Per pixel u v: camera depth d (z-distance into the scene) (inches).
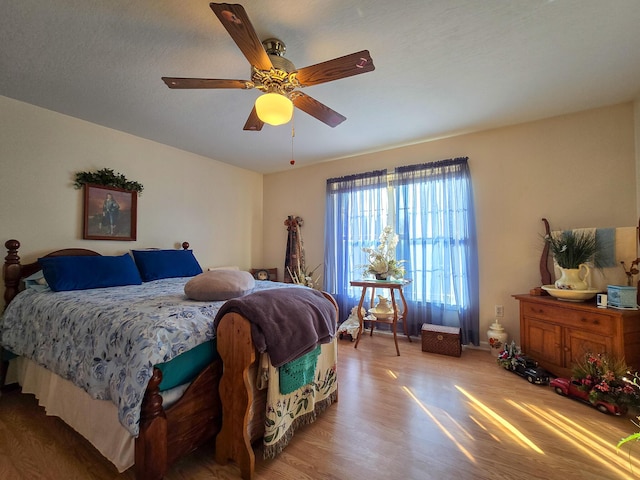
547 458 57.4
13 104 92.3
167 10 57.9
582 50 70.6
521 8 58.1
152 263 114.8
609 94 91.7
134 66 76.3
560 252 96.6
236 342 54.2
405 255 133.3
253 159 157.9
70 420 61.6
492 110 102.1
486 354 115.0
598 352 81.4
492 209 118.5
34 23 60.9
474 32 64.5
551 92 90.3
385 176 142.1
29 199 95.2
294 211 175.0
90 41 66.7
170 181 136.9
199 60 73.9
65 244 102.7
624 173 96.6
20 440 63.2
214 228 157.4
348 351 119.3
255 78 63.2
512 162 114.9
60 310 68.4
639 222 89.7
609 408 71.9
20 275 89.2
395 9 58.0
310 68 58.6
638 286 84.0
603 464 55.6
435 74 80.4
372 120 109.6
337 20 60.7
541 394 83.0
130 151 122.1
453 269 123.0
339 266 152.9
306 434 65.2
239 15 45.9
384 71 79.0
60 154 102.1
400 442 62.5
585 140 102.6
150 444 45.3
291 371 60.4
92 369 54.7
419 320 131.6
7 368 85.8
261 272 171.2
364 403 78.7
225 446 55.4
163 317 54.3
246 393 53.2
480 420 70.4
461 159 122.6
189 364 54.4
